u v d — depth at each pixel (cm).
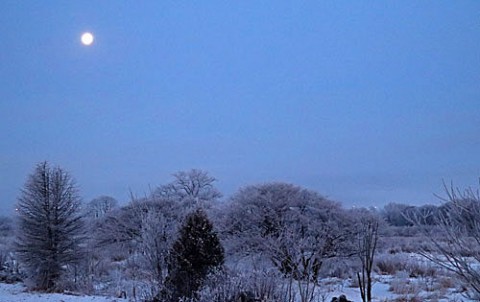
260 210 1970
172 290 1097
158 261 1236
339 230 1800
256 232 1883
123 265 1916
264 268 1102
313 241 1686
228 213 2055
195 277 1116
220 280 1005
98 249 2389
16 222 2106
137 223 1867
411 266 1620
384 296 1256
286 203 2005
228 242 1866
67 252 2034
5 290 1812
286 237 1410
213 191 3778
